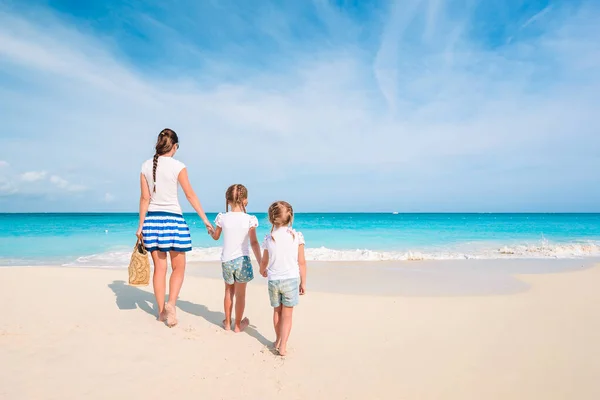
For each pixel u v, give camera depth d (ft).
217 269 30.19
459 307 17.67
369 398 8.81
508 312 16.81
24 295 17.66
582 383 9.84
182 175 13.42
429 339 13.11
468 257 40.93
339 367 10.56
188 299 18.38
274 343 12.43
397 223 125.29
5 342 11.46
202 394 8.68
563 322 15.30
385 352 11.81
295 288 11.64
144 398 8.36
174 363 10.36
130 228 82.48
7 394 8.28
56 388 8.65
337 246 54.49
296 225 111.14
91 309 15.51
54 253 42.78
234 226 13.39
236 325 13.43
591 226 104.83
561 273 29.12
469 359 11.34
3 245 50.57
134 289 19.58
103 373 9.55
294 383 9.45
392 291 21.70
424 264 34.58
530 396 9.11
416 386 9.50
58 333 12.41
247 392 8.86
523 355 11.71
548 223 126.31
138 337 12.28
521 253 45.65
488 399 8.93
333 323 14.90
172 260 13.82
